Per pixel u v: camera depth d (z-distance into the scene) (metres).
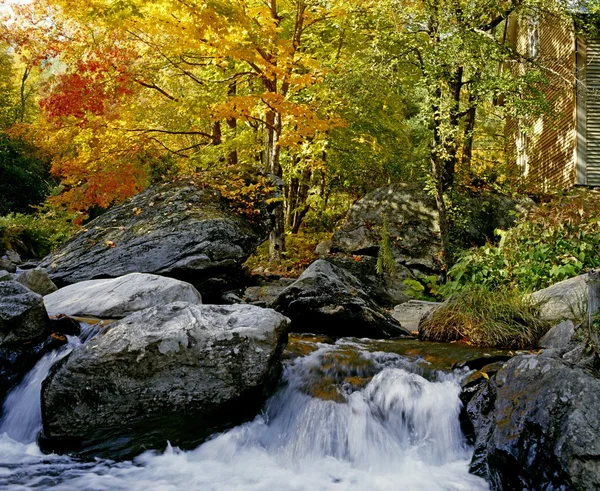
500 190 12.98
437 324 6.12
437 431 4.21
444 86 10.20
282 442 4.25
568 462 3.12
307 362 4.87
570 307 5.53
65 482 3.68
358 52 11.34
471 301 6.15
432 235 11.83
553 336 5.30
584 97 13.70
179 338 4.19
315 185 16.39
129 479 3.75
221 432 4.27
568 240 7.98
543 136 16.33
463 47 9.70
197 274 8.30
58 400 4.02
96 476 3.78
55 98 9.89
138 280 6.62
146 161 11.95
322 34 13.31
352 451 4.09
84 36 10.73
